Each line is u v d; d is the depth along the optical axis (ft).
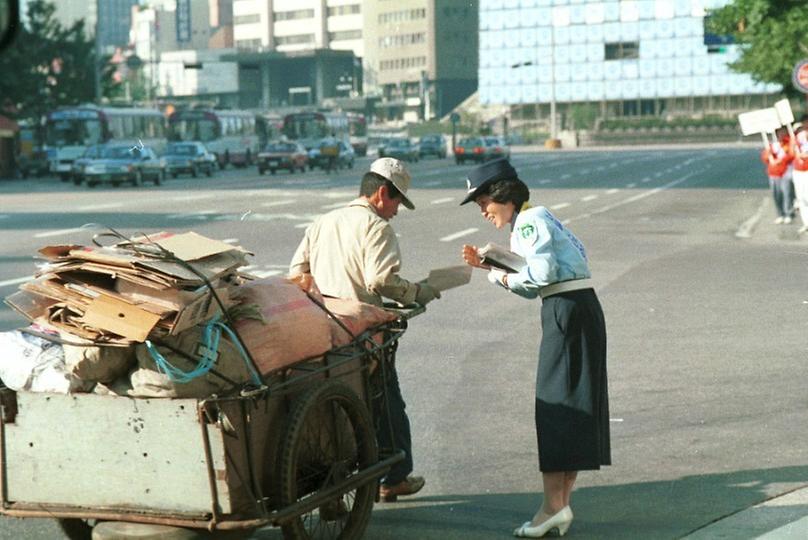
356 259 31.76
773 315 66.54
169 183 255.50
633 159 415.23
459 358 54.34
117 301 24.54
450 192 196.95
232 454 24.77
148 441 24.84
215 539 25.46
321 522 29.37
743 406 44.34
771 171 132.26
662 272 86.99
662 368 51.78
